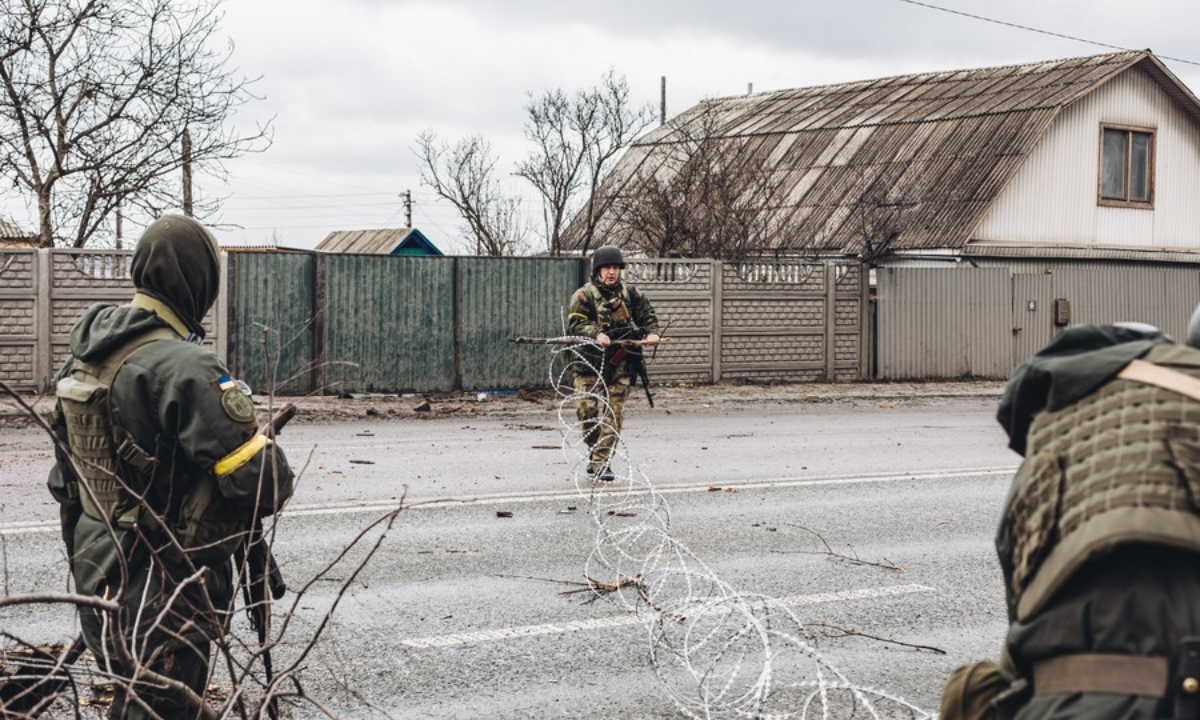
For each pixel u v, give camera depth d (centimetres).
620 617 655
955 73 3528
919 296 2258
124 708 333
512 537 841
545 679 559
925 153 3019
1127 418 228
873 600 698
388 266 1848
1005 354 2334
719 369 2084
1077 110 3011
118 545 334
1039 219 2950
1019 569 231
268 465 370
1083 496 223
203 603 369
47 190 1898
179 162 1925
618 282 1059
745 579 739
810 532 873
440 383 1894
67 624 619
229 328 1744
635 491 1020
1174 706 206
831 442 1381
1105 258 3016
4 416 1505
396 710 517
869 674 573
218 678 532
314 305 1798
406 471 1127
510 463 1188
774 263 2127
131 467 364
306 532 847
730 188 2691
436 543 822
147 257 378
